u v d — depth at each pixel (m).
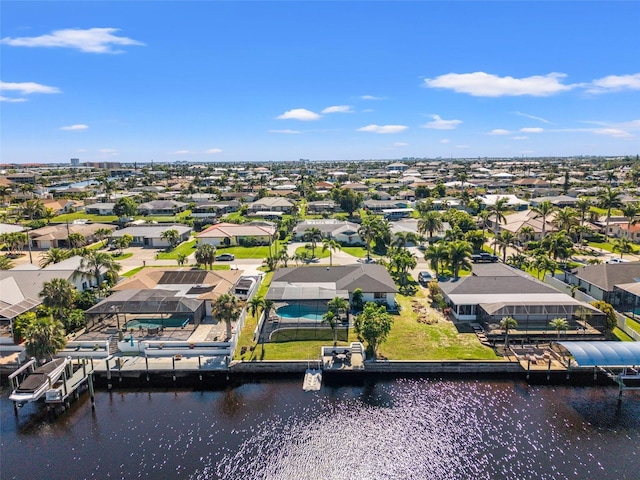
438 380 47.03
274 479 34.09
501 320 52.75
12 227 119.88
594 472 34.50
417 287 74.56
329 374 48.09
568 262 87.69
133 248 109.56
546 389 45.53
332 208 166.00
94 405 43.47
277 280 67.12
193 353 50.59
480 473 34.47
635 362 44.69
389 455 36.47
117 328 57.22
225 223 124.44
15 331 52.41
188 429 39.72
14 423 40.91
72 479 33.97
